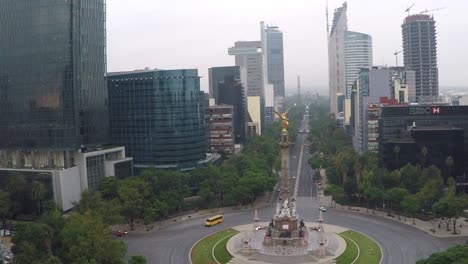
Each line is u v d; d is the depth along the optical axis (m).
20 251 188.62
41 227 189.75
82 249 182.00
